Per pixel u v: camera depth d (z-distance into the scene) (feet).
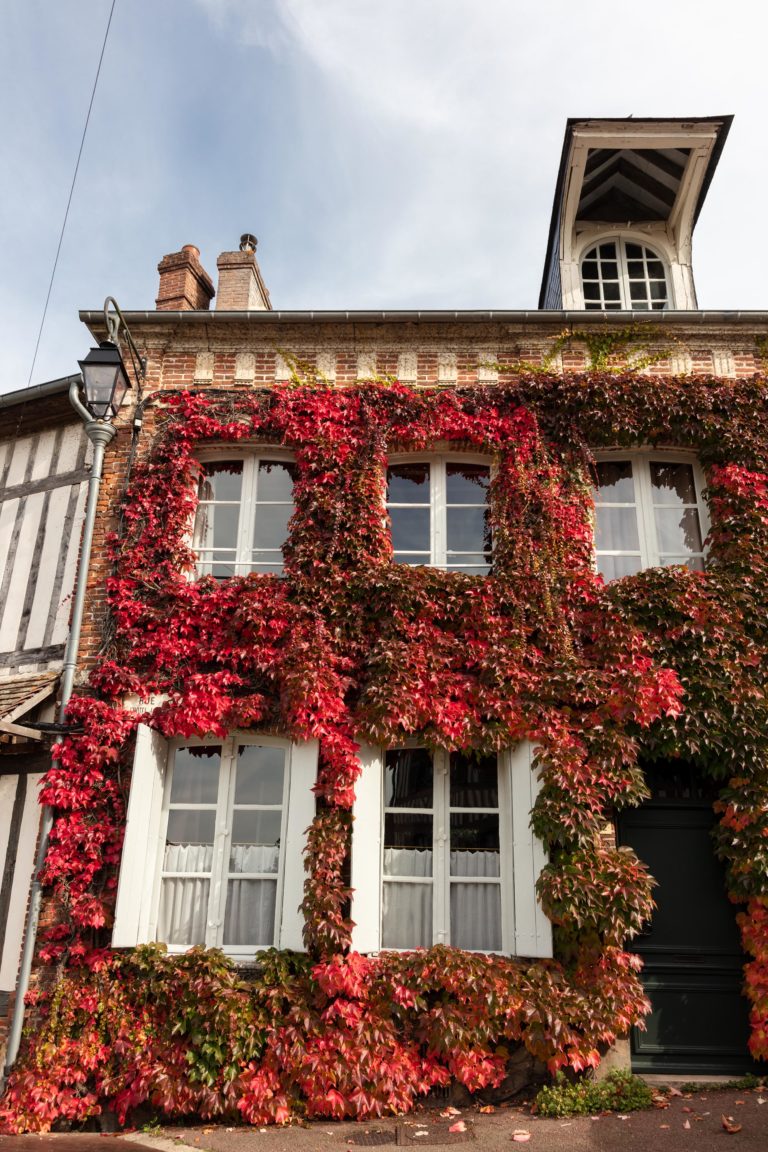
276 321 26.32
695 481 25.73
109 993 20.18
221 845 22.26
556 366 26.32
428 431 25.18
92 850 21.47
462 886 21.59
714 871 21.57
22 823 22.93
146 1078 18.95
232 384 26.43
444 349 26.66
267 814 22.59
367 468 24.72
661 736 21.16
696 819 21.93
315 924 19.89
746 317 25.95
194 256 30.66
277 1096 18.58
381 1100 18.43
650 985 20.89
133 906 20.84
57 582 25.96
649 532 25.11
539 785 21.01
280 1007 19.48
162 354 26.89
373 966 19.92
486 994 19.12
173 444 25.49
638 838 21.86
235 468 26.50
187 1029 19.60
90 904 20.92
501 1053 19.15
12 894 22.27
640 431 24.91
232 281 30.58
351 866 20.68
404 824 22.29
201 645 23.27
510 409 25.41
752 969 20.34
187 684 22.50
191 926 21.79
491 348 26.63
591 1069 19.15
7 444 29.48
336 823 20.95
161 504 24.93
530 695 21.63
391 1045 19.04
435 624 22.98
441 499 25.54
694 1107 17.69
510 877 21.18
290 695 21.80
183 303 29.53
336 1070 18.54
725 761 20.99
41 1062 19.48
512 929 20.80
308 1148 16.52
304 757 21.66
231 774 22.86
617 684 21.68
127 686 22.91
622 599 22.72
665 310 26.25
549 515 23.94
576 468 24.79
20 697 22.77
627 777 20.74
